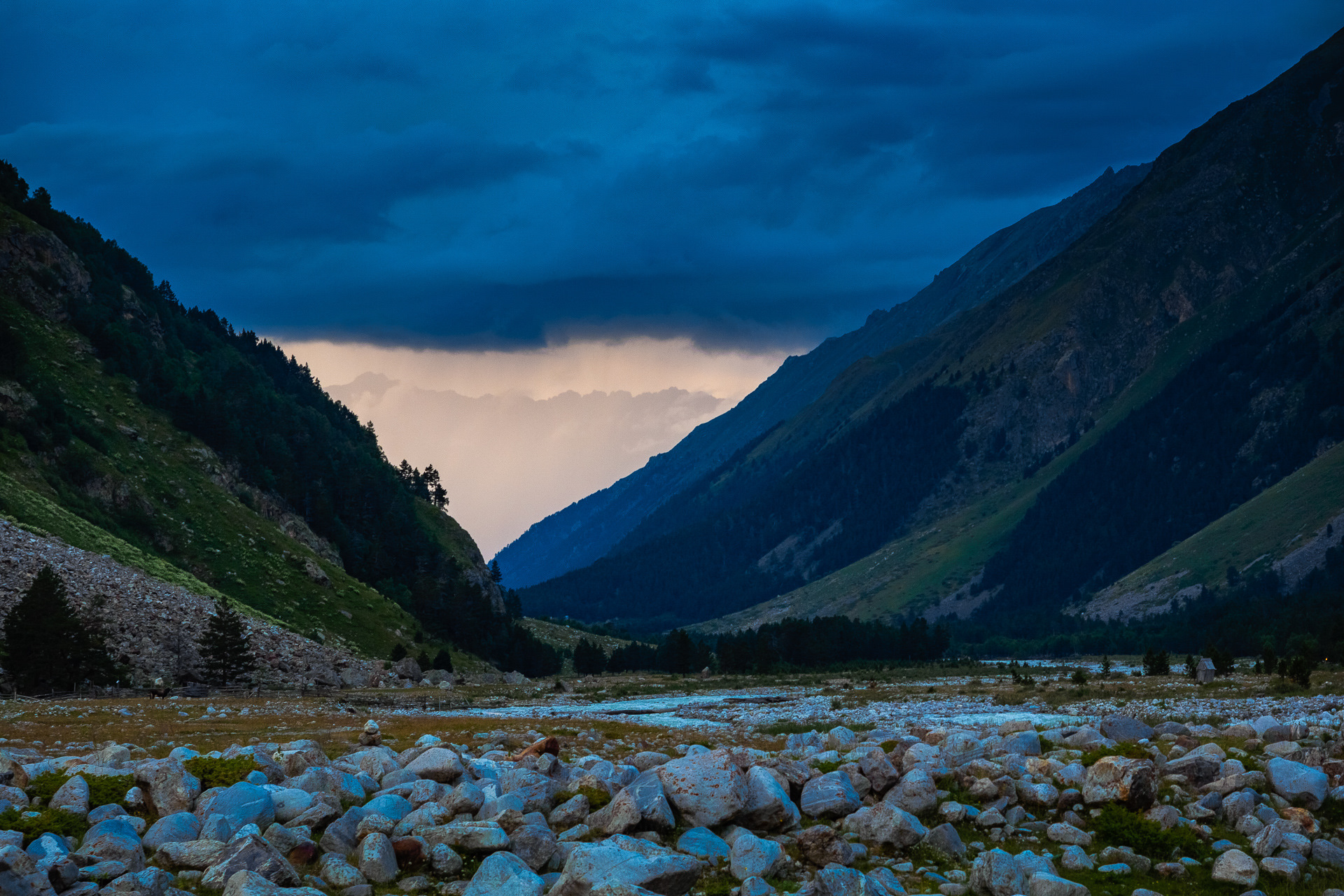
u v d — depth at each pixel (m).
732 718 79.44
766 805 24.27
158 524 141.75
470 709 92.62
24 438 137.25
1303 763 28.59
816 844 22.25
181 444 168.25
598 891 18.27
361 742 37.12
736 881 21.06
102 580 97.62
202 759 25.08
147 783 23.88
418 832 22.28
